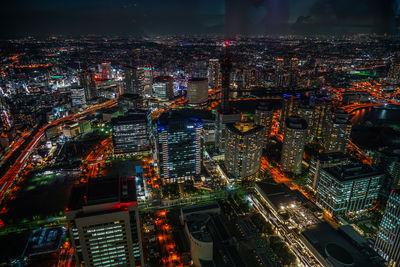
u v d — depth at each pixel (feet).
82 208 610.65
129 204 632.79
